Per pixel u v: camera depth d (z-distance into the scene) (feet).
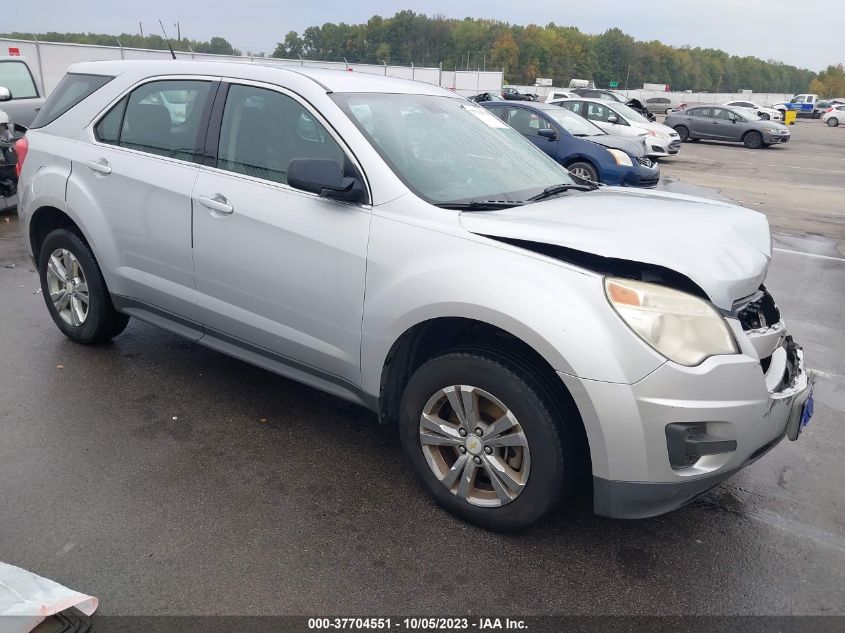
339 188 9.73
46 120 14.74
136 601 8.01
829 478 11.61
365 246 9.82
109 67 14.05
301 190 10.53
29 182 14.60
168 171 12.23
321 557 8.93
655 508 8.57
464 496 9.59
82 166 13.60
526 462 8.88
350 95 11.06
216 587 8.30
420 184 10.05
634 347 8.05
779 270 25.98
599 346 8.09
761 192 47.32
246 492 10.28
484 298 8.66
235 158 11.55
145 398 13.06
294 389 13.79
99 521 9.42
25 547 8.82
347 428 12.39
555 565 9.00
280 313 11.01
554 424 8.59
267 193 10.93
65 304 15.06
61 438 11.51
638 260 8.31
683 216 10.33
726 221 10.35
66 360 14.51
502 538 9.47
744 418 8.34
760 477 11.57
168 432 11.90
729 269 8.96
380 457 11.46
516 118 41.55
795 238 32.14
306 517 9.75
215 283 11.76
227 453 11.34
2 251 23.20
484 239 9.06
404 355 10.05
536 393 8.61
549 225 9.14
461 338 10.12
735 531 9.98
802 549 9.62
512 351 8.96
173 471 10.73
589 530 9.78
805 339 18.69
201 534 9.25
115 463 10.87
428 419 9.71
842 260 27.86
